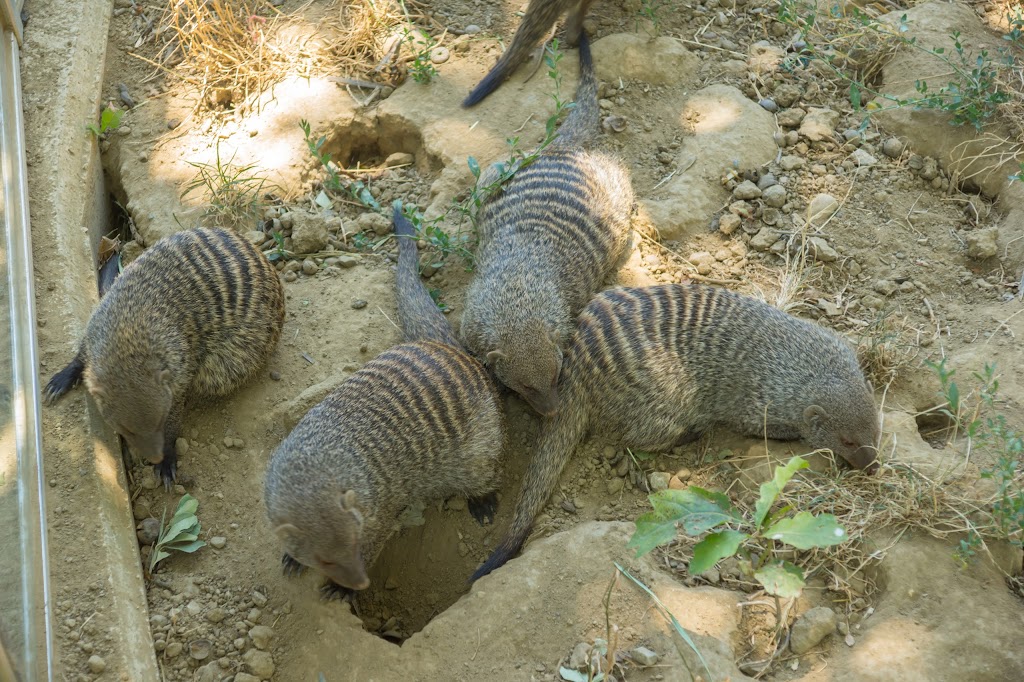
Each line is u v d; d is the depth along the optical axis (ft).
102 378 10.80
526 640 10.48
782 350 11.02
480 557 10.98
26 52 12.00
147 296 10.96
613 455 11.10
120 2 12.51
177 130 12.01
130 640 10.46
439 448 10.87
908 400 11.15
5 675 9.80
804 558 10.61
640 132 11.99
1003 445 10.85
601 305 11.18
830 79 12.21
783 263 11.58
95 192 11.85
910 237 11.64
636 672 10.36
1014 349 11.19
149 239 11.66
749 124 11.96
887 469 10.81
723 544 10.23
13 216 11.21
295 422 11.08
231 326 11.07
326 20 12.35
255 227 11.69
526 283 11.21
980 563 10.55
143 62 12.29
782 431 11.05
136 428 10.78
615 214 11.52
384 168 12.00
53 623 10.44
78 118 11.86
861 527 10.64
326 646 10.57
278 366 11.23
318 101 12.04
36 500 10.61
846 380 10.93
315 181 11.85
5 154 11.33
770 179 11.76
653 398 11.03
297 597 10.67
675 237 11.64
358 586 10.50
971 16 12.40
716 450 11.13
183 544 10.78
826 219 11.66
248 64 12.13
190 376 11.05
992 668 10.31
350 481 10.62
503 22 12.41
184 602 10.65
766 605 10.50
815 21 12.41
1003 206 11.73
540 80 12.09
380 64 12.17
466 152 11.84
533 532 10.90
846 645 10.43
